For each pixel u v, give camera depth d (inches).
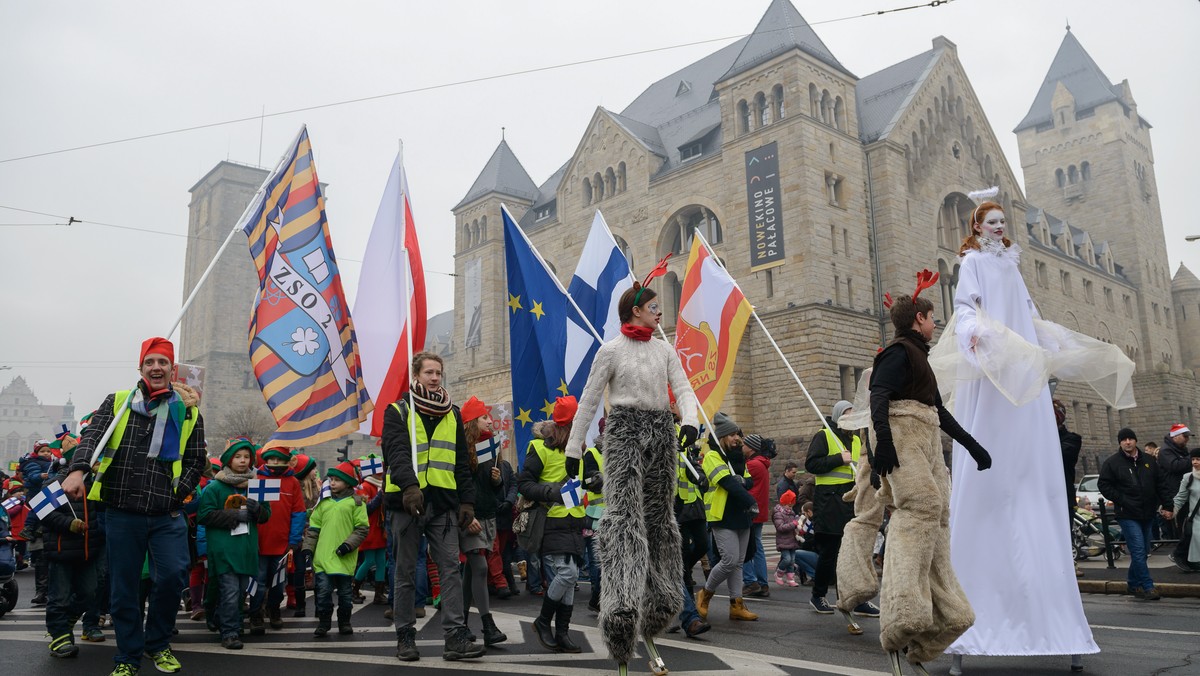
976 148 1859.0
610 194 1811.0
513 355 384.2
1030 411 226.1
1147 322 2659.9
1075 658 225.0
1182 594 421.4
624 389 202.2
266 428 3073.3
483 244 2119.8
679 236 1673.2
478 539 277.3
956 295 235.3
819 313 1349.7
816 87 1480.1
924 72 1717.5
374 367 328.8
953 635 191.2
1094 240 2829.7
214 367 3449.8
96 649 295.7
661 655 257.8
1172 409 2399.1
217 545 297.4
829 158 1465.3
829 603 398.6
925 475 191.0
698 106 1844.2
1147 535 429.1
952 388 237.0
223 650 287.7
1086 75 2965.1
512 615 375.6
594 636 302.0
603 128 1831.9
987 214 240.8
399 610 252.5
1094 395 2178.9
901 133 1605.6
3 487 588.1
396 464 238.4
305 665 251.4
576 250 1870.1
